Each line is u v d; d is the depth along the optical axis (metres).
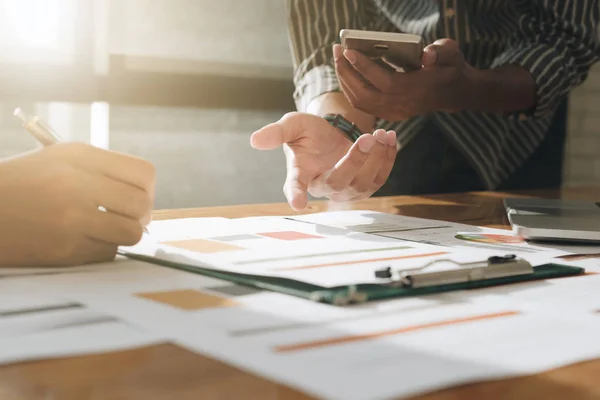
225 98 1.95
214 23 1.91
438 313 0.42
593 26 1.31
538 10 1.33
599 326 0.41
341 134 0.93
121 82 1.79
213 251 0.62
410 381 0.30
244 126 2.00
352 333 0.38
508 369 0.33
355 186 0.87
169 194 1.92
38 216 0.53
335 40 1.23
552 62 1.21
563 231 0.71
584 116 2.63
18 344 0.35
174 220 0.82
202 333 0.37
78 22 1.71
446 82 1.02
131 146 1.84
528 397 0.30
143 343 0.35
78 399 0.29
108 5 1.75
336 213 0.93
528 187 1.86
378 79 0.94
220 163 1.98
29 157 0.54
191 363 0.33
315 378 0.31
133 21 1.79
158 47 1.84
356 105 0.99
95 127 1.79
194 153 1.94
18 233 0.53
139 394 0.29
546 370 0.33
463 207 1.05
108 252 0.57
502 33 1.46
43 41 1.70
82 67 1.74
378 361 0.33
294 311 0.42
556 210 0.87
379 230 0.78
